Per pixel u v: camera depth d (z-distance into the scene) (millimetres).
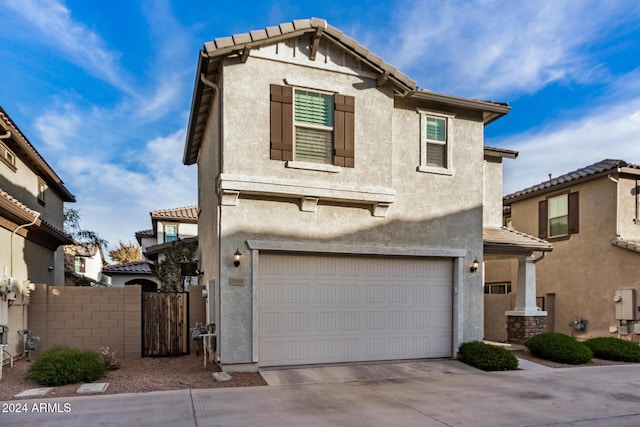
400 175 10750
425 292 10891
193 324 11766
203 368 9500
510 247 12406
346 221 10078
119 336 11250
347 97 9969
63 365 8062
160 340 11492
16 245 11055
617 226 14938
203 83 9719
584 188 16281
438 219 11023
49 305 10992
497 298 15016
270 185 9117
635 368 10461
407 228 10664
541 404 7211
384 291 10484
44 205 16625
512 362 10016
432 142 11242
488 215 14680
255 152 9133
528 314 12992
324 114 9883
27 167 14609
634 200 15273
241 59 9078
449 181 11273
